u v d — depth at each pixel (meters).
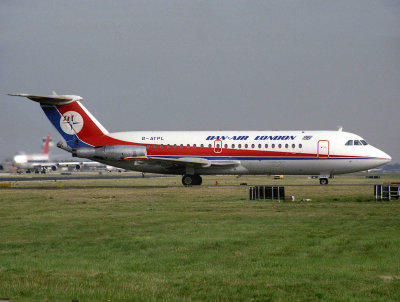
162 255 32.78
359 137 104.44
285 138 103.75
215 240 37.50
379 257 31.50
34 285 25.06
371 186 103.31
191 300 22.97
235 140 104.50
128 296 23.28
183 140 106.06
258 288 24.81
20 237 40.19
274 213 54.22
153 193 86.88
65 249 35.19
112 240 38.31
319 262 30.45
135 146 106.19
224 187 103.50
